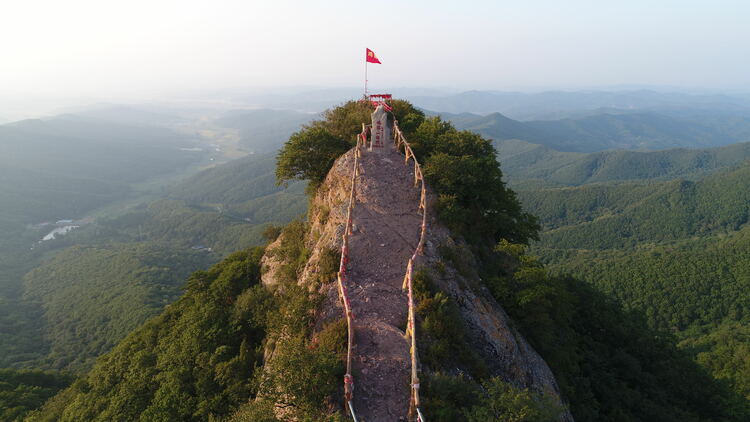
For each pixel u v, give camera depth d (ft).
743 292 382.01
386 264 73.82
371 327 59.16
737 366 211.00
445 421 44.75
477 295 75.41
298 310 67.72
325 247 81.20
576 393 88.43
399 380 50.80
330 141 127.75
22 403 159.22
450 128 135.13
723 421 117.50
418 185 100.78
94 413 102.37
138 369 102.63
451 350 57.47
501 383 49.88
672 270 438.81
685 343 314.96
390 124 148.36
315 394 48.93
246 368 80.18
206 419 72.79
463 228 96.22
